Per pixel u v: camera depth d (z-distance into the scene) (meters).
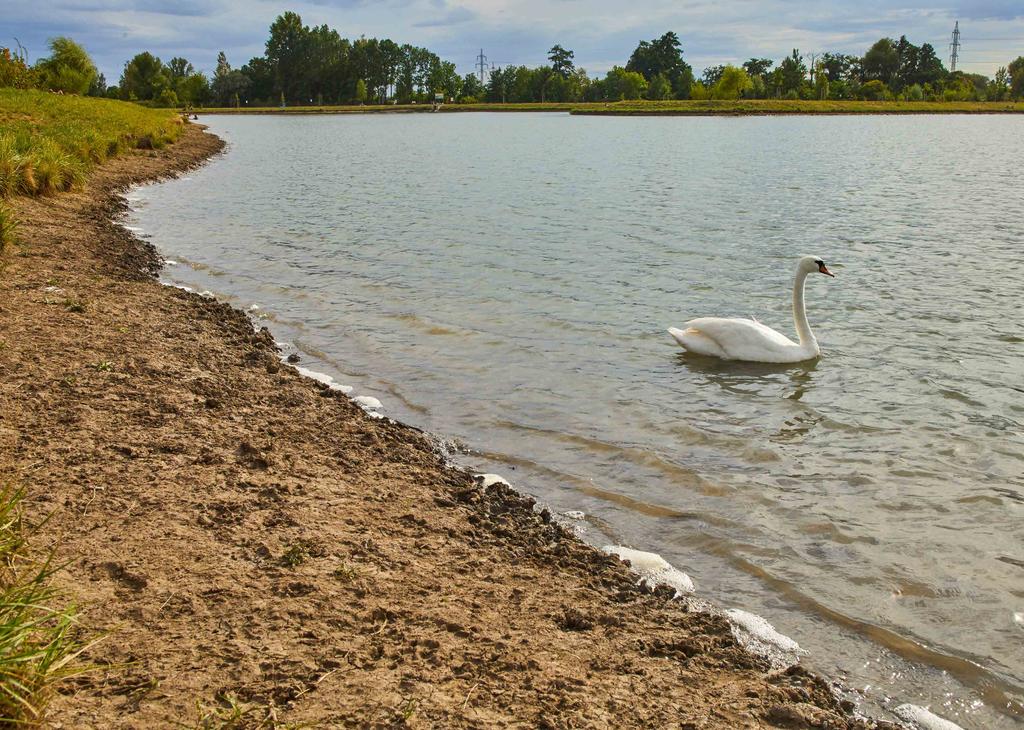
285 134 76.56
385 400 9.63
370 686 4.31
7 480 6.25
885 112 131.38
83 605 4.75
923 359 11.32
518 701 4.33
